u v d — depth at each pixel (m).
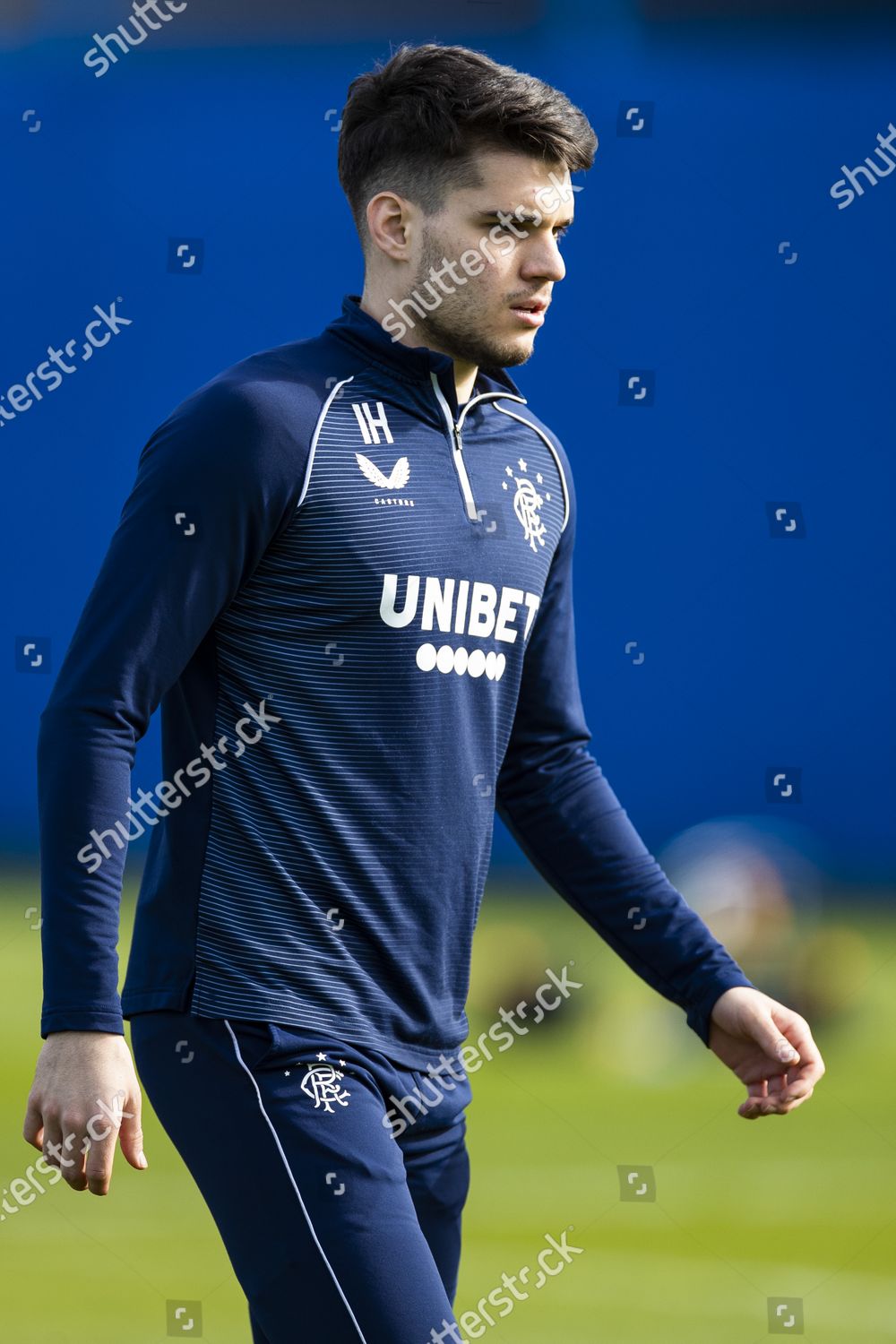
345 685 7.47
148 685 7.15
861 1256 14.12
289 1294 6.93
